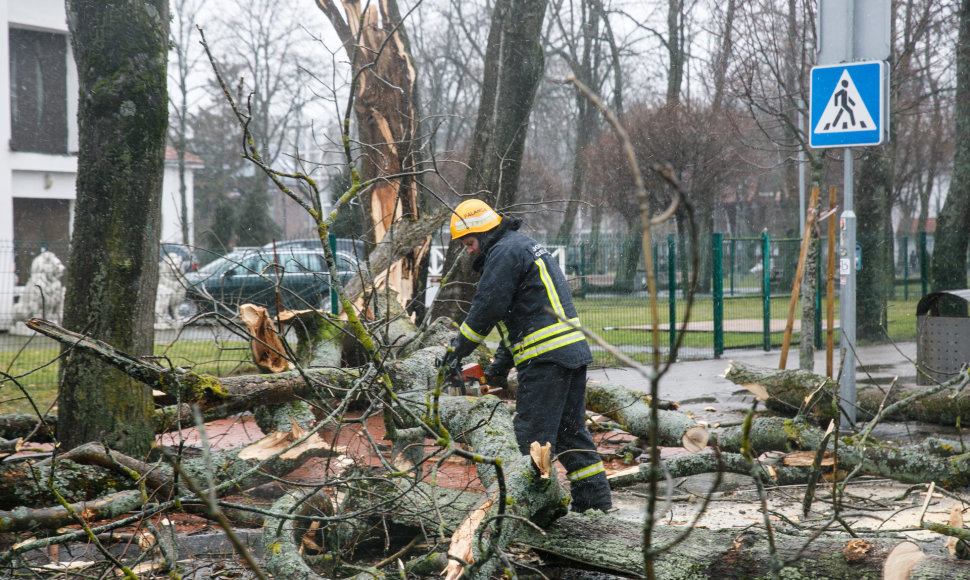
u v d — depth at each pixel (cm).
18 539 335
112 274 422
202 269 1112
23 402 767
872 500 435
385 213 804
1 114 1844
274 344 596
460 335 400
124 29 423
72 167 2016
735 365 597
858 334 1420
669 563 288
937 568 253
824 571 266
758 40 1072
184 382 439
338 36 833
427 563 328
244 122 317
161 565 313
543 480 322
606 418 679
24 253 1464
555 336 392
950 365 744
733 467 483
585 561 312
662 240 1277
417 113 826
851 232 611
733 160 2105
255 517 398
